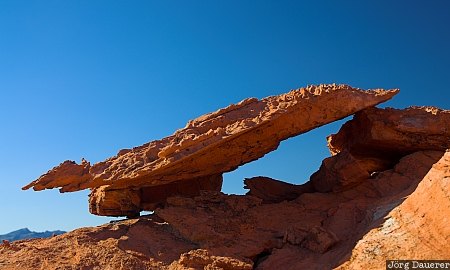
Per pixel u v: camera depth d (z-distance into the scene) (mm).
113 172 20562
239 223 20109
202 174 22844
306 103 22391
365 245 16391
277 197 25250
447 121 24281
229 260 17469
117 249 18297
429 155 23312
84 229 20953
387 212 18344
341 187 23172
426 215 15938
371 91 24984
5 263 17594
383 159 26203
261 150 23188
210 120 21906
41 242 19984
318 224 20156
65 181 19797
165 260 17875
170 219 20141
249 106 23000
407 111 24906
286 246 18984
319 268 16734
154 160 20766
